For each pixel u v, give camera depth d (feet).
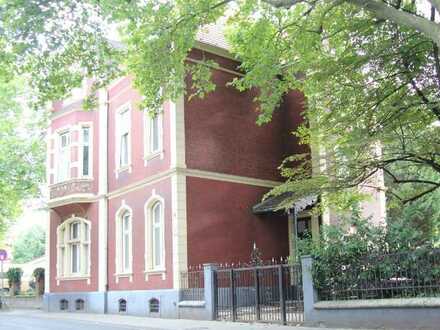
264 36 47.96
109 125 83.51
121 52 47.65
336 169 43.19
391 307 40.98
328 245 47.42
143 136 74.23
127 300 73.61
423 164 43.80
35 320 70.18
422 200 53.88
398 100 41.96
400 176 55.62
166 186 67.97
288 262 58.85
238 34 52.16
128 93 79.00
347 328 43.65
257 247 71.97
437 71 40.73
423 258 40.60
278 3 37.42
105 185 81.97
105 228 80.64
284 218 75.82
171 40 43.88
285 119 79.87
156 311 68.08
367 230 45.85
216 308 58.08
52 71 45.37
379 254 43.57
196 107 69.77
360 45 43.11
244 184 72.74
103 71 46.88
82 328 56.13
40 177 105.50
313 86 45.96
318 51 45.88
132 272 73.61
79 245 86.02
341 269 45.80
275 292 52.70
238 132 73.77
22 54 40.27
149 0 42.24
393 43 40.96
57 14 39.68
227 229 69.62
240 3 48.47
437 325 38.24
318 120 46.44
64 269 87.92
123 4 40.60
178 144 67.10
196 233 66.64
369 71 43.32
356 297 44.62
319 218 72.43
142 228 72.38
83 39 44.24
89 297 81.56
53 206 87.20
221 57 73.46
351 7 42.93
